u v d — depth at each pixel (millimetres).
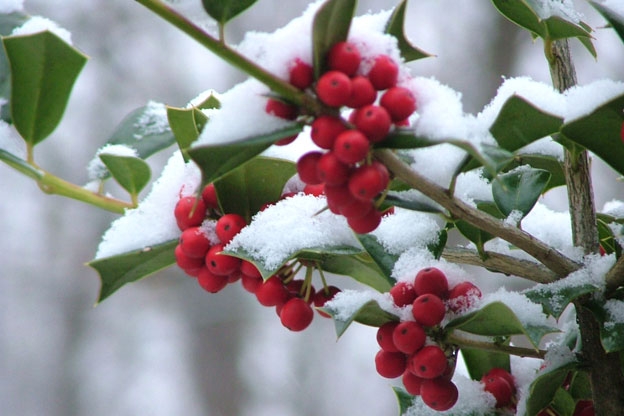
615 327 805
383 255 822
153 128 904
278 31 778
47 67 854
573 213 842
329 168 765
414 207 802
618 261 810
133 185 884
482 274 1908
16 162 874
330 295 841
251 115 771
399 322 811
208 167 770
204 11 777
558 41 851
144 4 766
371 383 2830
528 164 874
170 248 847
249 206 838
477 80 2371
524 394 837
